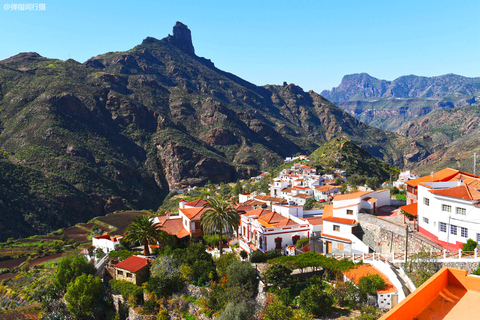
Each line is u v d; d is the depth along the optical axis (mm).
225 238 71062
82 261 65062
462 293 9422
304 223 63562
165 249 61875
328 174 165125
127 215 178250
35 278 90375
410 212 54500
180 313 46750
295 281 41438
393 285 34938
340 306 35531
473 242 39906
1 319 61656
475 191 44031
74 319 55969
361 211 60844
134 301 52188
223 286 45219
